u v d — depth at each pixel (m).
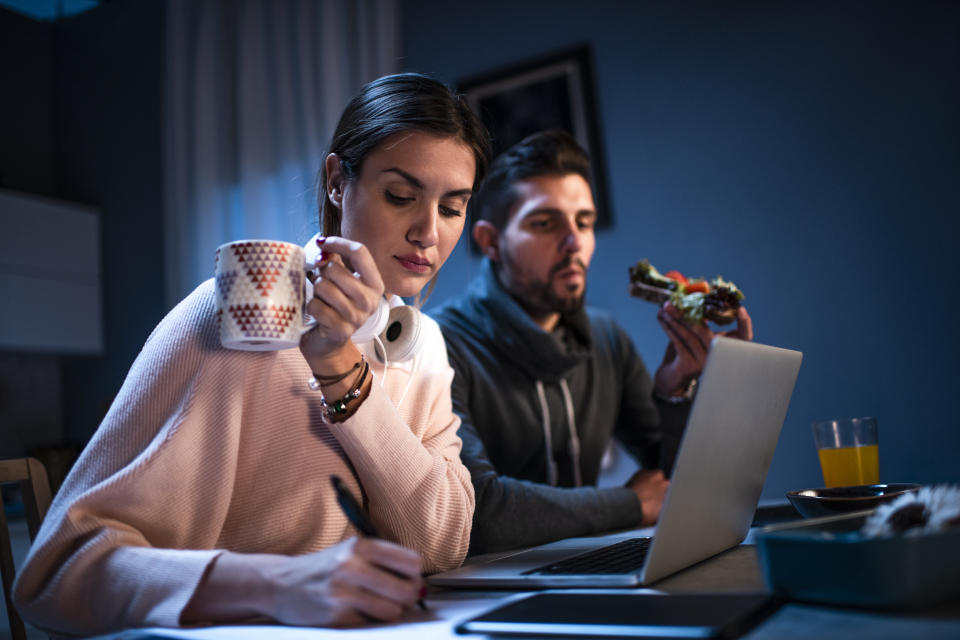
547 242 1.65
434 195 0.93
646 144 2.85
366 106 0.97
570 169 1.67
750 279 2.67
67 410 4.02
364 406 0.87
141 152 3.95
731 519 0.85
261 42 3.56
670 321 1.55
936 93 2.46
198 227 3.59
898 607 0.52
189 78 3.71
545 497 1.27
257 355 0.87
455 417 1.14
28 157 4.06
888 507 0.65
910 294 2.46
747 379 0.76
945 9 2.45
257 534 0.88
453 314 1.70
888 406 2.46
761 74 2.69
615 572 0.73
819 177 2.60
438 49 3.23
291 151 3.43
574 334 1.75
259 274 0.67
